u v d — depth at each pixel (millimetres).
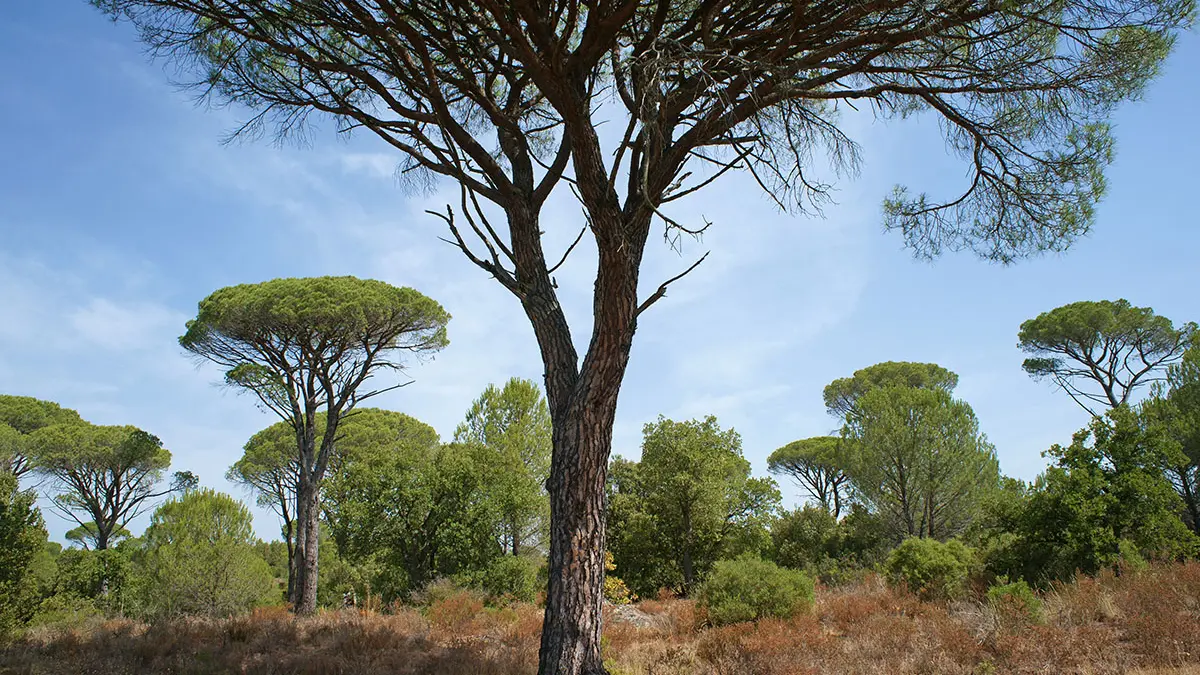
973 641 7453
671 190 5680
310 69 6008
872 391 24688
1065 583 11664
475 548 19891
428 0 5613
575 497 5363
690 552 23859
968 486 22219
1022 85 5973
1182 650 6477
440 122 5805
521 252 6270
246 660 8828
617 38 5340
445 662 8297
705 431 24078
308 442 19000
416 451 21578
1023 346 27719
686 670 7781
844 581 20266
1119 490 12805
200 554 17156
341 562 23750
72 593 17641
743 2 5230
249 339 18844
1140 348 25125
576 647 5082
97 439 27141
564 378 5871
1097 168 6422
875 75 6254
